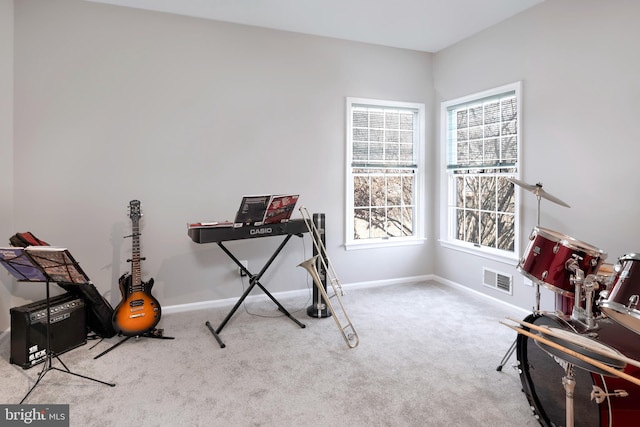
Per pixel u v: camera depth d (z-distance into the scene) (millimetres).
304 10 3357
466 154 4098
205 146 3566
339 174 4082
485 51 3744
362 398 2131
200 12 3393
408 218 4527
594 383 1496
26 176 3094
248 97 3689
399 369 2453
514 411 2018
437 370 2441
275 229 3098
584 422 1655
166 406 2057
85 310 2838
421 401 2104
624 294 1595
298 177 3914
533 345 1941
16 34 3025
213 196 3613
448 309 3559
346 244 4125
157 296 3477
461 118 4164
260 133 3748
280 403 2086
